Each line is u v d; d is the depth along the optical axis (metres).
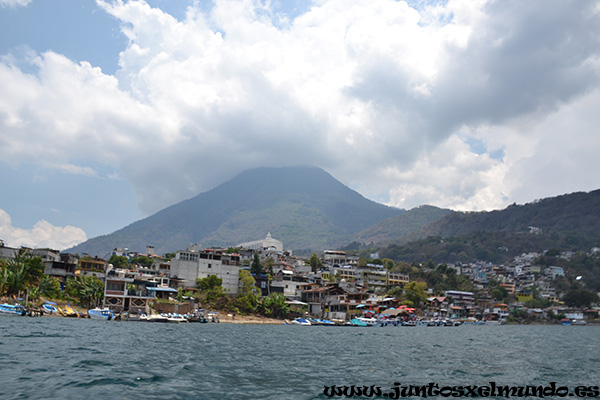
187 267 132.25
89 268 124.38
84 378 27.45
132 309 104.19
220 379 29.98
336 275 187.38
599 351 61.66
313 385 29.56
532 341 79.00
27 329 57.19
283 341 63.00
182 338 58.66
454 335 93.31
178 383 27.72
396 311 146.00
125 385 26.17
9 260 96.25
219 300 124.50
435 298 184.25
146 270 148.50
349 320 139.38
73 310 94.75
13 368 29.59
